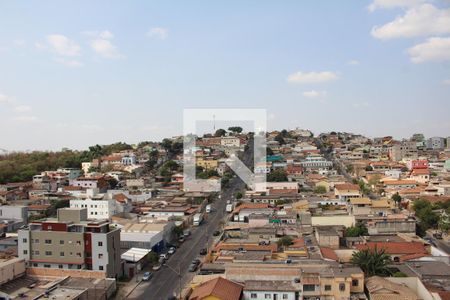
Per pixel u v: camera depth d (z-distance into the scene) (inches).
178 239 5128.0
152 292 3511.3
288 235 4702.3
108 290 3336.6
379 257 3432.6
